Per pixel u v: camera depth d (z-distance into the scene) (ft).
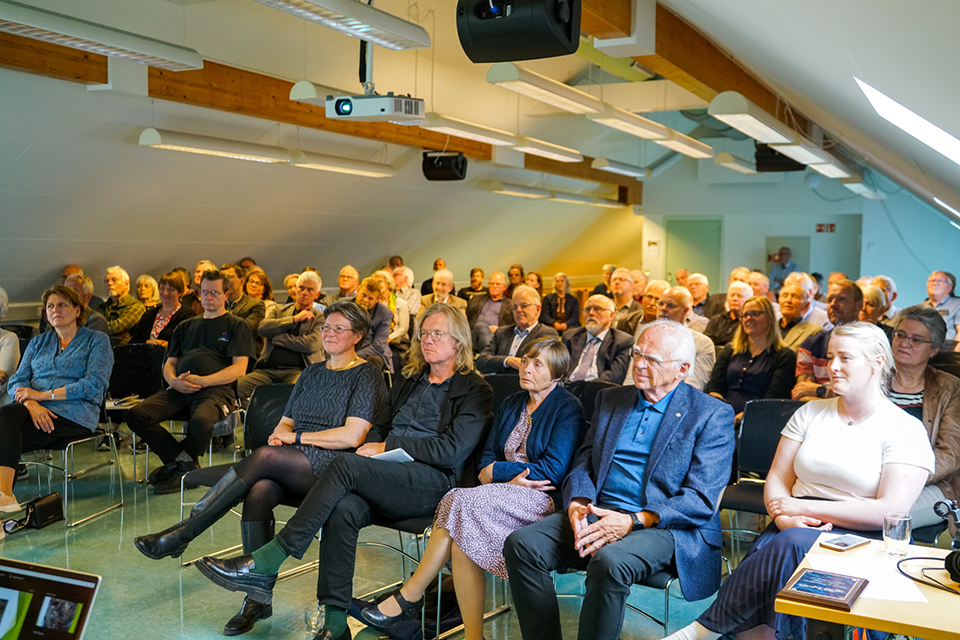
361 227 34.14
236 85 21.72
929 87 8.07
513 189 36.52
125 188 23.84
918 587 6.22
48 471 17.12
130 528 13.85
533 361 10.12
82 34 12.71
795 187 45.75
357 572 12.14
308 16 11.14
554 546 8.75
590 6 13.19
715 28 14.73
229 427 16.70
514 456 10.32
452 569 9.41
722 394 14.73
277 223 30.32
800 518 8.45
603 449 9.53
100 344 14.99
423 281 41.45
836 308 15.34
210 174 25.52
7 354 15.26
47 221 23.17
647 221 49.78
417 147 30.50
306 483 10.85
